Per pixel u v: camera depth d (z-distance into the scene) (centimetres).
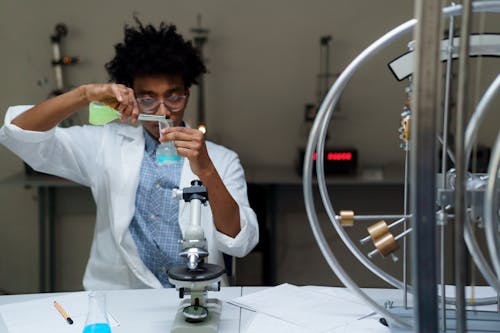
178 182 177
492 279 107
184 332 116
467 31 73
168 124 150
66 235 370
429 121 72
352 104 368
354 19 361
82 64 363
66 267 372
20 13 358
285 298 143
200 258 114
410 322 121
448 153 116
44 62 362
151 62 159
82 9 359
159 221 174
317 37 363
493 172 94
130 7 360
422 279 75
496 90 99
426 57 70
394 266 355
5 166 369
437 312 75
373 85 365
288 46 364
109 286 177
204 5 361
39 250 370
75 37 361
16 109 166
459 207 76
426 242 74
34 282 377
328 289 152
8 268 376
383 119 369
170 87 162
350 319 129
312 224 116
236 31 364
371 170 353
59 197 350
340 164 335
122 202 173
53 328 123
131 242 173
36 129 158
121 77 171
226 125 373
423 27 70
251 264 375
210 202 156
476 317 126
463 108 75
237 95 370
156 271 174
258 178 324
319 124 111
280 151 374
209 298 134
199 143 148
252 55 366
